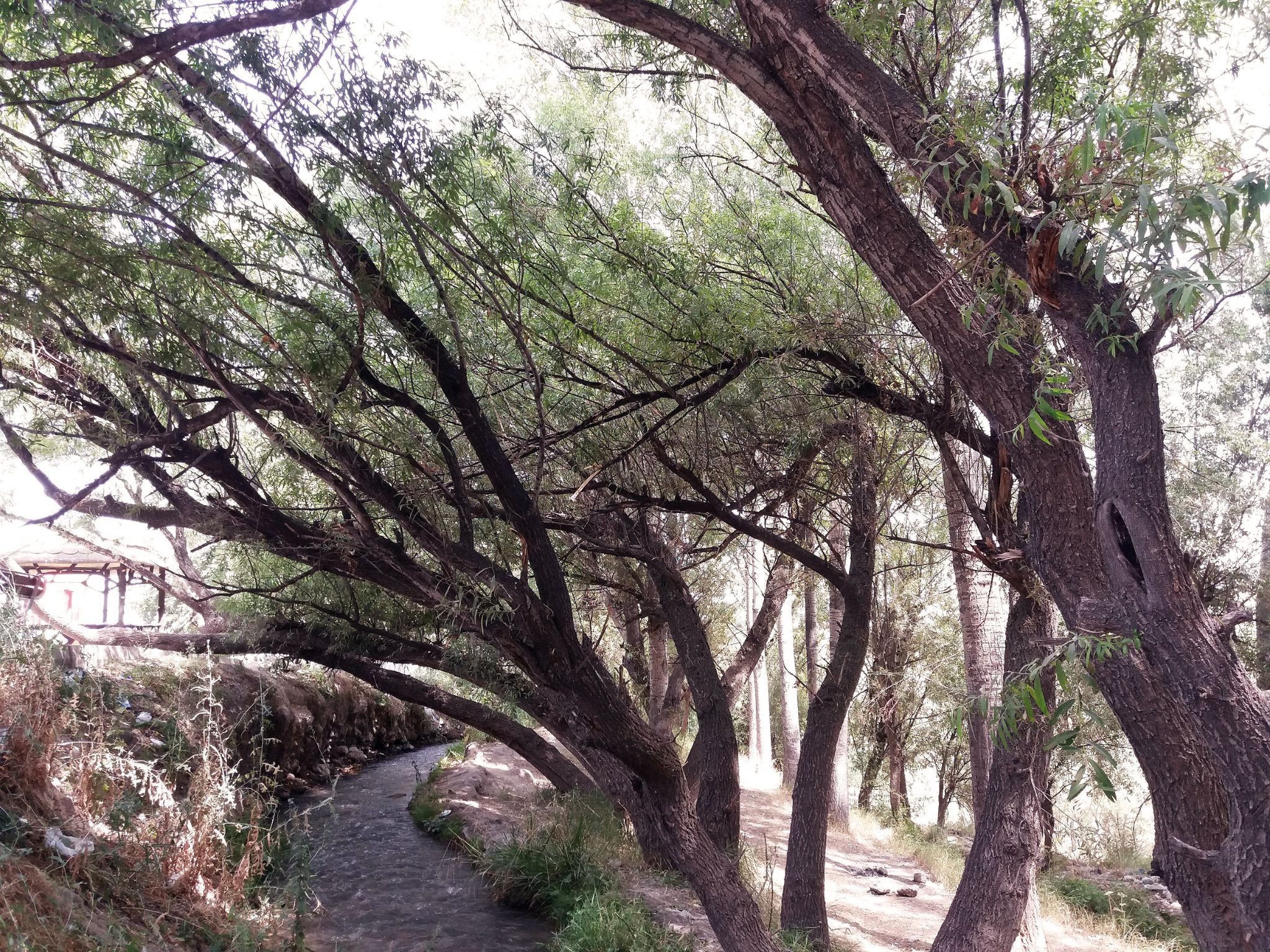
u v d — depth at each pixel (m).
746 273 5.84
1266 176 1.86
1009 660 5.59
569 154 5.62
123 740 7.17
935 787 24.03
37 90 3.30
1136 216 2.17
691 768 10.19
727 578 14.70
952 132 2.69
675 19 3.18
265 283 4.05
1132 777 13.30
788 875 7.21
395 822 10.61
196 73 3.33
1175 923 10.66
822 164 3.08
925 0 5.01
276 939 6.03
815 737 7.47
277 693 11.59
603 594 11.63
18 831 4.57
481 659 7.50
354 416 4.11
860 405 6.33
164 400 3.96
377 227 4.11
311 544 4.95
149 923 4.91
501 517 4.79
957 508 7.12
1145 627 2.25
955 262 3.00
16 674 5.60
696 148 6.41
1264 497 10.27
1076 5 4.79
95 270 3.48
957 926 5.53
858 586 7.53
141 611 12.72
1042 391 2.38
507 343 5.50
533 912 7.86
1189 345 2.90
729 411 6.05
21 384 3.97
